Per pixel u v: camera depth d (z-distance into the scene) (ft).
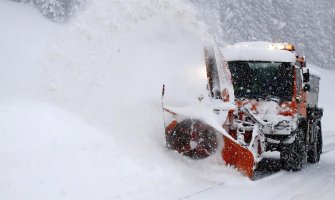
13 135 23.58
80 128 26.16
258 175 29.01
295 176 29.01
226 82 27.53
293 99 30.60
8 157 20.51
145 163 23.71
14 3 130.31
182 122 26.08
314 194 23.00
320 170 33.04
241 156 24.80
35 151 21.80
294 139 30.66
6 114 27.58
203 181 23.99
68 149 22.76
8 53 86.74
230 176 24.85
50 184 19.03
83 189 19.40
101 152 23.32
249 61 31.94
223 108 26.45
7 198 17.08
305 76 32.83
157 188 21.49
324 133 68.59
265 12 140.05
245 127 27.40
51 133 24.64
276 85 31.09
